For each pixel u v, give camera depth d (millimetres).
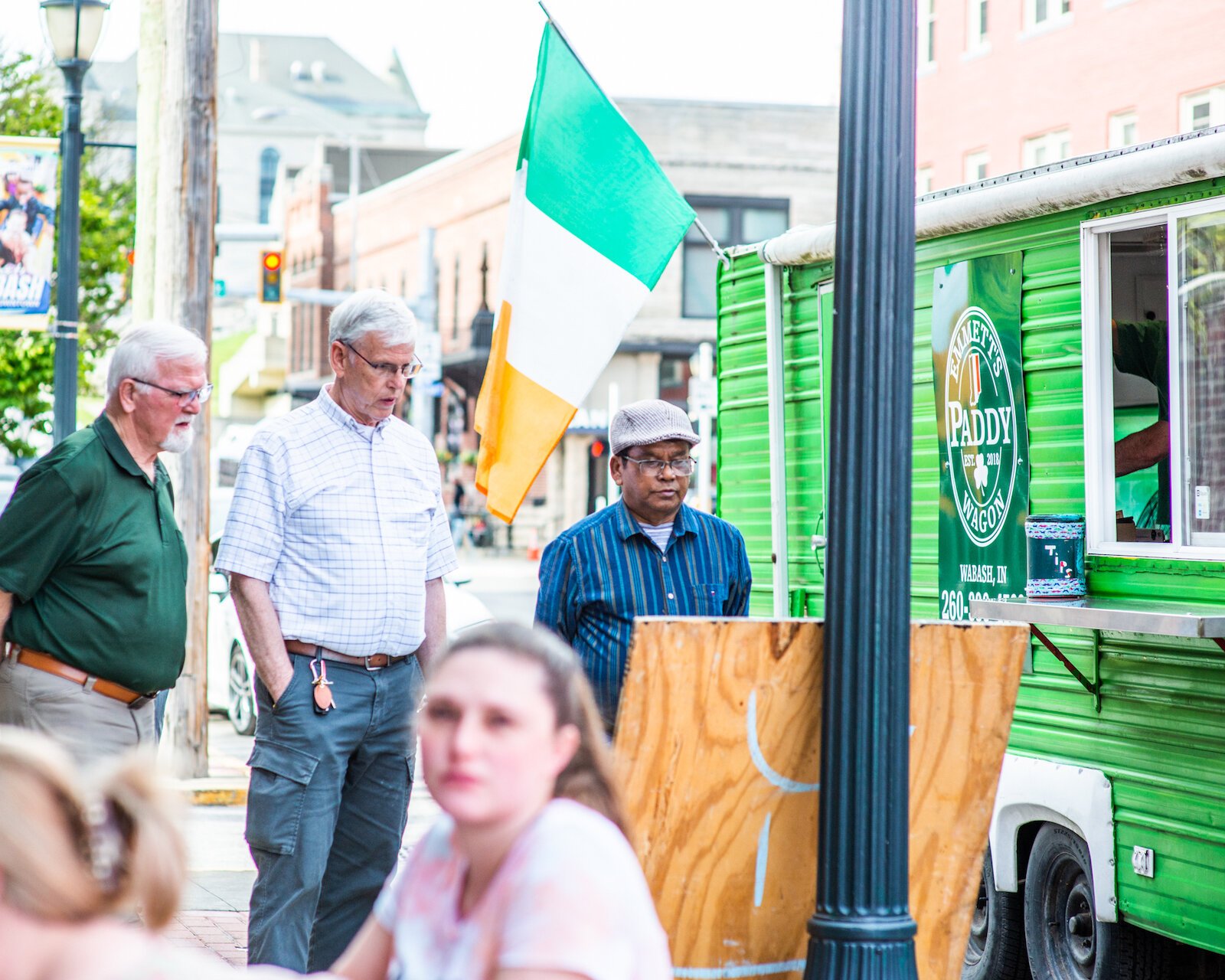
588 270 6820
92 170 32125
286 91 127000
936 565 7566
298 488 5746
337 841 6016
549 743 2756
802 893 4305
